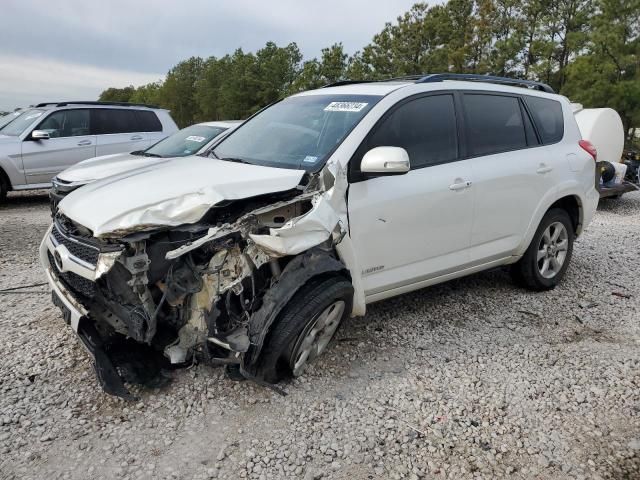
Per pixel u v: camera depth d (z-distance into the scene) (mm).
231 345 2842
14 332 3938
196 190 2963
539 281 4949
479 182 4133
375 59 23156
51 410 3000
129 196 2980
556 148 4906
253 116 4598
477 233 4258
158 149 7633
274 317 2914
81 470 2564
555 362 3703
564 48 20125
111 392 2908
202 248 2850
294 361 3180
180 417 2969
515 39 19594
